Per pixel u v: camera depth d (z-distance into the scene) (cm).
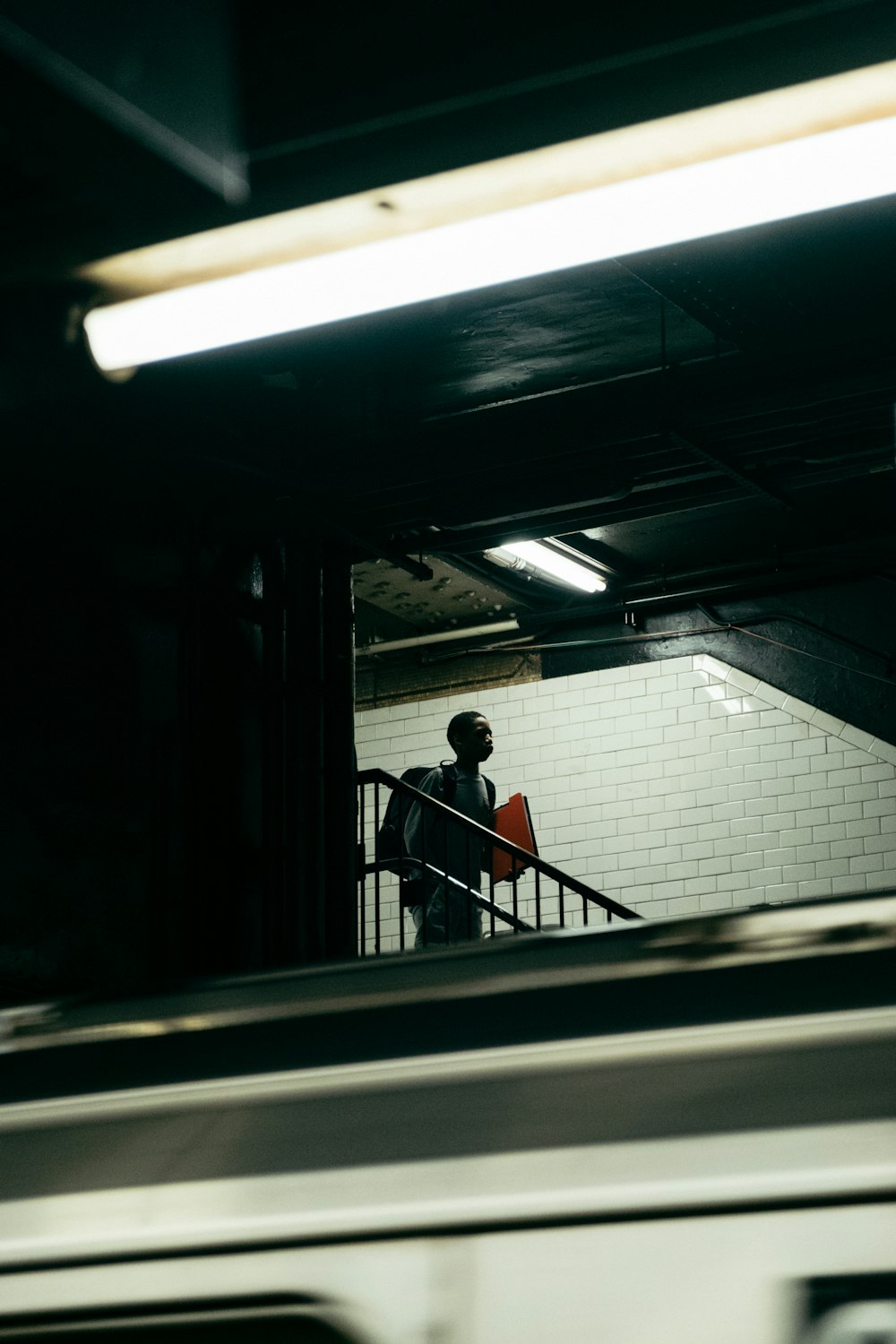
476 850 972
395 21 428
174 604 807
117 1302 147
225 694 823
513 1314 134
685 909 1228
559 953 177
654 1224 134
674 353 923
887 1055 141
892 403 745
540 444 779
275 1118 156
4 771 710
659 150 308
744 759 1238
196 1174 152
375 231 333
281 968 202
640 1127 141
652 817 1259
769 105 294
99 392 724
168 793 773
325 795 861
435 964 183
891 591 1217
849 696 1214
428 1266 139
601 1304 132
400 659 1397
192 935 766
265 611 856
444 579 1295
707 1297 130
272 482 810
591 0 377
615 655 1305
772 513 1188
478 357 915
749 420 761
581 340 900
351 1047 164
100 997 209
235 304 347
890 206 646
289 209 324
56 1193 156
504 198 323
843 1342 125
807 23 288
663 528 1209
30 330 358
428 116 335
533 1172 140
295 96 458
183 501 820
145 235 327
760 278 708
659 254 682
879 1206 129
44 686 735
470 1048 158
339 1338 140
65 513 763
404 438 807
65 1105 169
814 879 1191
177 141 270
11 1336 150
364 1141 150
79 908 726
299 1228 144
